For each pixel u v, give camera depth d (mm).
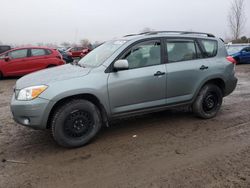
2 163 4055
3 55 13508
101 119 4770
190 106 5844
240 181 3396
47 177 3635
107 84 4605
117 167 3850
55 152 4402
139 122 5762
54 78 4445
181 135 4980
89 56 5496
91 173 3709
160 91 5145
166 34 5379
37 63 13758
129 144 4633
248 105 7137
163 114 6289
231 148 4379
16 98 4379
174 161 3977
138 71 4895
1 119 6238
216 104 5977
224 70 5887
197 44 5695
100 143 4707
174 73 5242
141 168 3801
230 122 5684
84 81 4453
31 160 4141
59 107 4379
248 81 11797
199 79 5582
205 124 5570
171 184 3377
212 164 3854
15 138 5043
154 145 4559
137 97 4922
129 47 4895
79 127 4512
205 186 3309
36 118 4219
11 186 3436
